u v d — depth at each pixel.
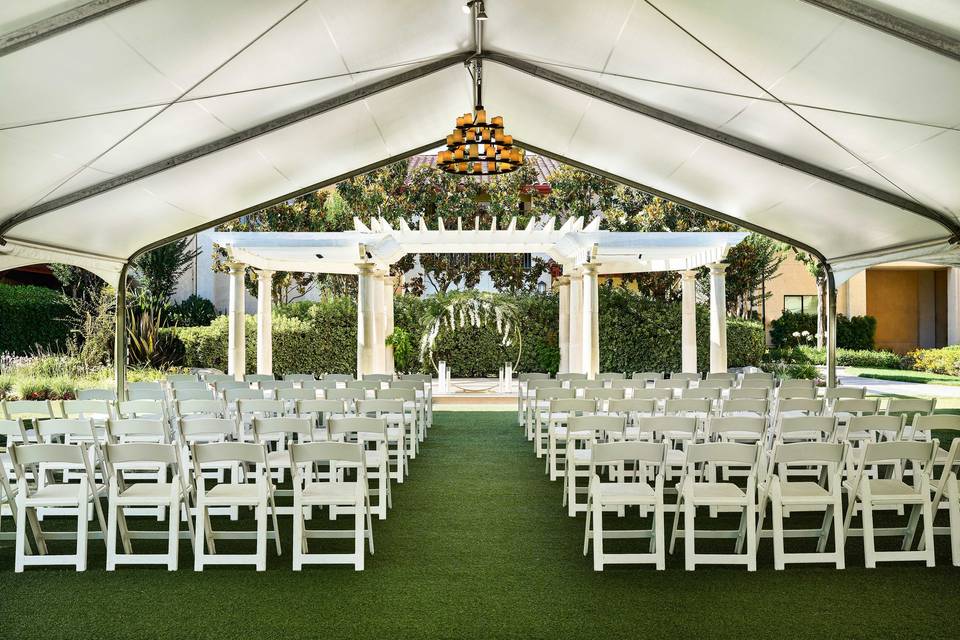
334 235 13.23
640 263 16.09
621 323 19.03
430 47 8.02
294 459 4.73
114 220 9.20
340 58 7.34
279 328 18.77
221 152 8.52
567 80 8.64
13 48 4.71
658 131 9.25
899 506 6.10
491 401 14.41
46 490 5.11
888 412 7.02
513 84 9.41
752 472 4.68
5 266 8.47
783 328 25.16
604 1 6.50
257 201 10.90
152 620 3.90
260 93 7.42
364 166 11.43
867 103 6.39
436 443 9.53
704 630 3.75
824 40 5.66
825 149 7.80
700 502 4.69
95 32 5.05
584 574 4.61
